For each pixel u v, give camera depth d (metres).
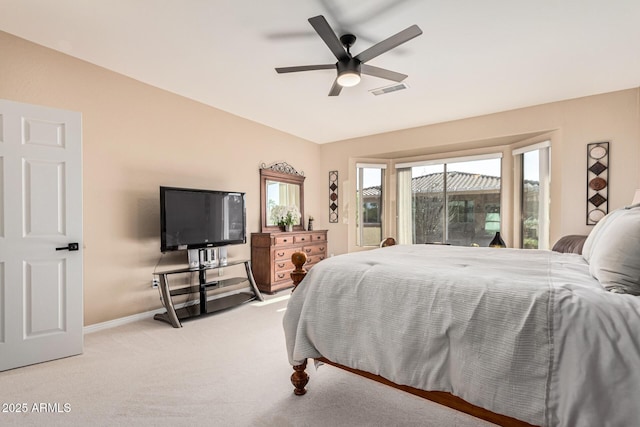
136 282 3.21
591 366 1.02
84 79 2.83
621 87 3.25
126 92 3.12
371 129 4.91
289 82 3.24
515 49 2.54
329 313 1.67
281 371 2.12
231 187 4.19
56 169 2.33
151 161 3.33
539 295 1.19
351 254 2.26
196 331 2.89
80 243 2.42
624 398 0.97
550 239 3.78
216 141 3.99
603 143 3.38
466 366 1.23
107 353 2.41
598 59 2.69
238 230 3.99
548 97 3.54
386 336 1.46
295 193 5.26
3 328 2.12
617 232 1.33
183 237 3.36
